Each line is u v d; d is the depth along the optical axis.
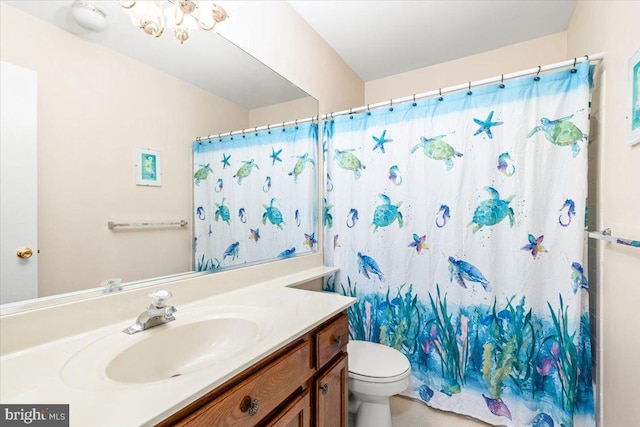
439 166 1.69
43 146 0.81
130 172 1.01
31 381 0.62
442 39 2.13
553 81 1.44
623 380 1.14
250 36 1.49
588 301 1.44
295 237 1.80
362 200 1.91
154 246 1.09
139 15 1.02
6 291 0.74
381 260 1.85
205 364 0.93
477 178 1.60
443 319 1.68
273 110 1.65
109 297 0.92
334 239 2.00
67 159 0.86
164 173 1.13
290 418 0.88
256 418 0.76
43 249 0.81
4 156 0.74
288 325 0.94
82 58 0.89
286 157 1.75
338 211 1.99
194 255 1.24
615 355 1.22
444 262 1.68
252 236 1.52
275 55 1.66
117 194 0.98
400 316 1.80
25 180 0.77
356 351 1.55
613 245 1.25
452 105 1.66
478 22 1.95
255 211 1.54
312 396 1.01
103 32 0.94
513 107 1.51
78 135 0.88
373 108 1.88
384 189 1.84
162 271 1.11
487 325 1.57
